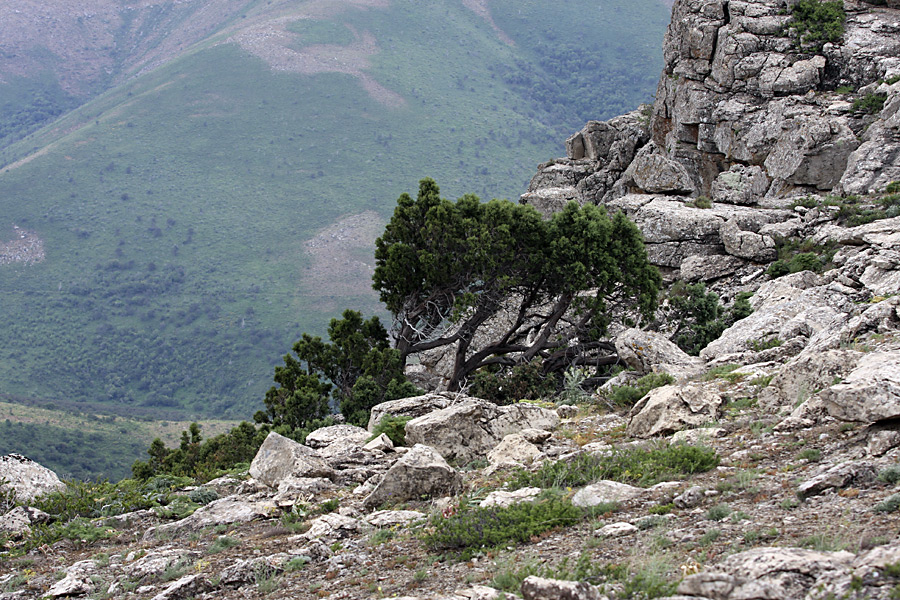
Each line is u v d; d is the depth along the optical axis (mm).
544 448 18391
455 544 12078
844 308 27156
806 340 22812
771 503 10844
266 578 12242
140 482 22875
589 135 67625
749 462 13250
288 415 32438
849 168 46719
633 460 14414
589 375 35406
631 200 50875
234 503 17203
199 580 12234
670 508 11617
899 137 46031
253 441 29391
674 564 9336
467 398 20500
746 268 41438
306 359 36781
